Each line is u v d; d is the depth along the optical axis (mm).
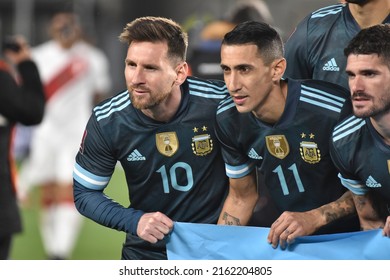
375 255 16203
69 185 32188
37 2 62469
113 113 17000
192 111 16859
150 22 16250
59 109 33875
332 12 17969
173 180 17250
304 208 17156
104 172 17391
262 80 15742
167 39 16203
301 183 16828
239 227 16906
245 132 16578
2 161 22812
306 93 16328
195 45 29859
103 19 62094
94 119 17156
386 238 16062
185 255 17172
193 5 57438
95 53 35531
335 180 16844
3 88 22922
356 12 17438
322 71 17812
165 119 16844
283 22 57156
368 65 14727
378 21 17281
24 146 53500
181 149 17000
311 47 17938
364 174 15898
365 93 14836
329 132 16328
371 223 16516
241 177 17094
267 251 16734
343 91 16531
